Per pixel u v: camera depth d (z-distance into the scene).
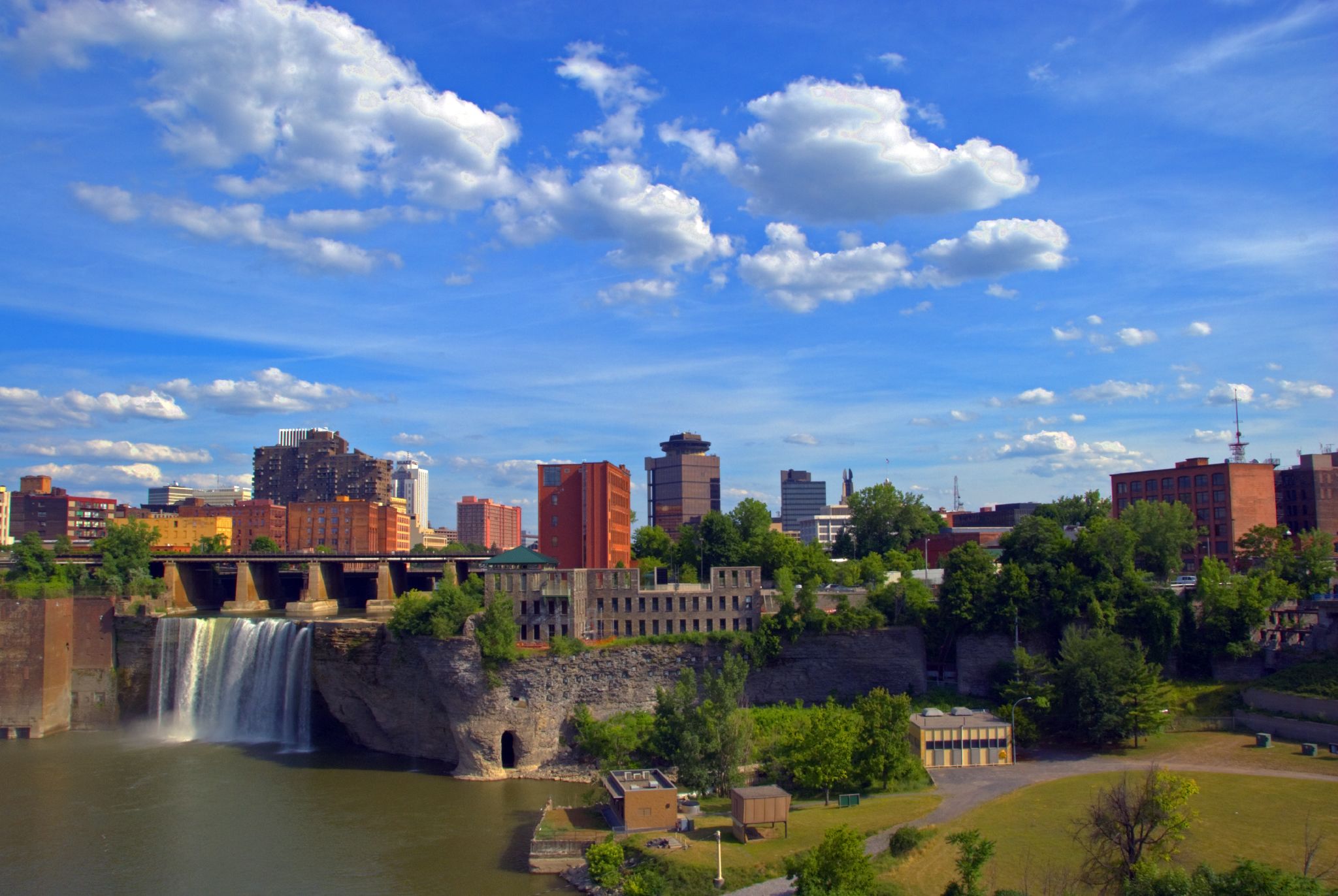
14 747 134.50
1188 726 121.94
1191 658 133.88
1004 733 109.12
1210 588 134.50
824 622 131.62
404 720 128.50
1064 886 73.88
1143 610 132.25
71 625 147.88
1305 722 115.50
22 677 141.75
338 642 132.00
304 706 134.88
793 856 79.44
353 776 117.69
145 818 101.31
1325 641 129.88
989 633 132.88
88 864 88.12
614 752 114.81
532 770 119.00
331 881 83.94
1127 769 104.75
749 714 109.25
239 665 140.50
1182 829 75.25
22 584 162.62
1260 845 81.75
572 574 127.81
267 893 81.56
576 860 86.06
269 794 109.88
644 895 74.81
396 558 197.00
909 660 133.38
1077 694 114.44
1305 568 149.00
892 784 100.06
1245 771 102.81
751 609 133.38
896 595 137.50
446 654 119.50
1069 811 90.31
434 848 91.81
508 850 91.06
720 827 88.88
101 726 146.25
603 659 125.06
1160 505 164.38
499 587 128.00
